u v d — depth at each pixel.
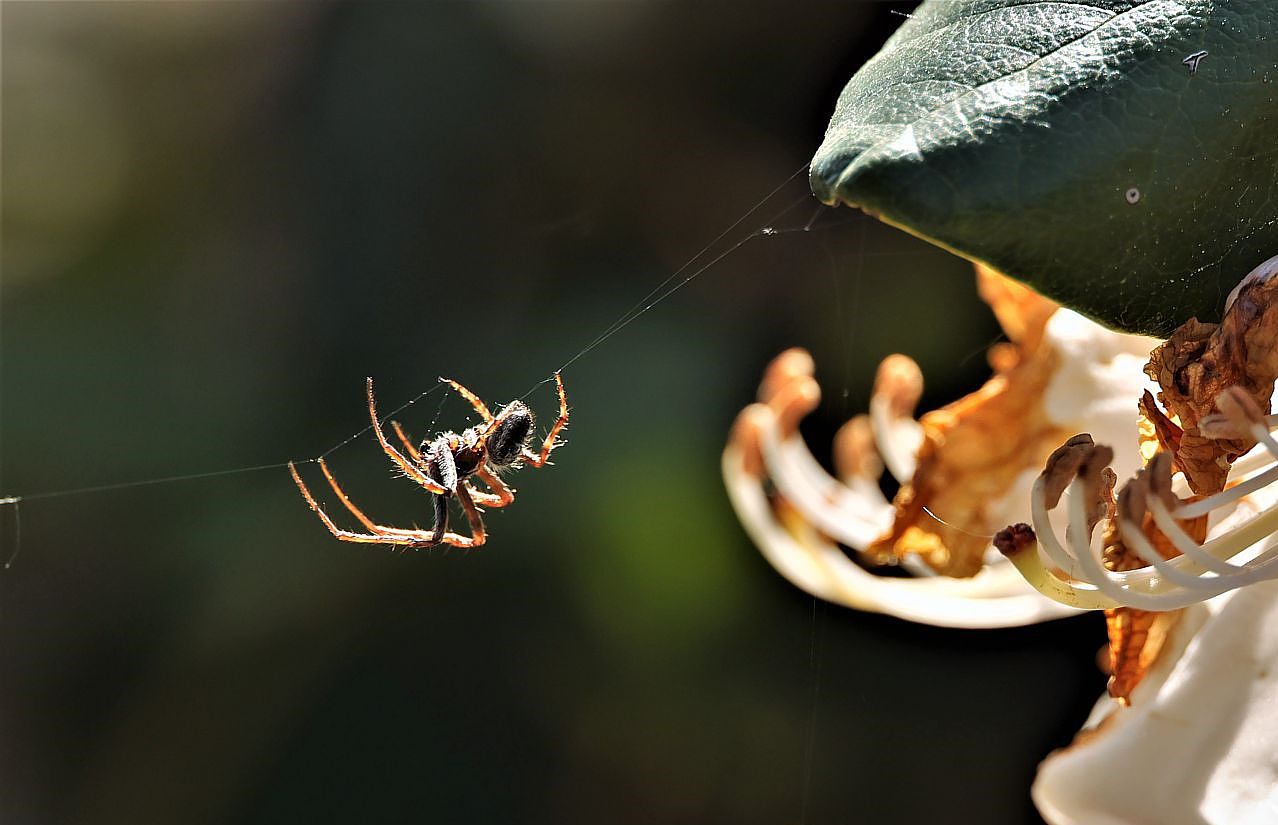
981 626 0.29
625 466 0.34
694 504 0.34
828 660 0.34
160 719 0.35
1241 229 0.24
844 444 0.30
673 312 0.35
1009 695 0.34
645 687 0.34
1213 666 0.27
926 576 0.29
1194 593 0.25
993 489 0.28
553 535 0.34
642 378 0.35
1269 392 0.24
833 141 0.24
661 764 0.34
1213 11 0.24
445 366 0.35
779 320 0.35
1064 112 0.23
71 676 0.35
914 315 0.34
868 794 0.34
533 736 0.34
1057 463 0.25
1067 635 0.34
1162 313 0.24
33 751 0.35
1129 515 0.25
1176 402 0.25
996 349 0.28
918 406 0.34
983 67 0.24
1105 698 0.27
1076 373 0.28
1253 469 0.26
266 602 0.35
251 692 0.35
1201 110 0.23
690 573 0.34
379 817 0.34
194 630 0.35
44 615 0.35
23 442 0.35
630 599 0.34
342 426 0.35
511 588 0.34
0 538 0.35
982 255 0.23
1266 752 0.26
